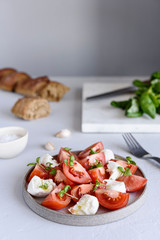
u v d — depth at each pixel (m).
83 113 0.99
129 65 1.99
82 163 0.61
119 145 0.82
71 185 0.57
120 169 0.59
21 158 0.76
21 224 0.53
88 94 1.19
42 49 1.99
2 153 0.73
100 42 1.95
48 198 0.53
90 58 1.99
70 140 0.86
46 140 0.86
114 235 0.50
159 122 0.91
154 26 1.89
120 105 1.02
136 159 0.74
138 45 1.94
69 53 1.99
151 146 0.82
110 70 2.01
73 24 1.92
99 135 0.89
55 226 0.52
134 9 1.86
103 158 0.63
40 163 0.63
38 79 1.23
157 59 1.96
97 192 0.54
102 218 0.51
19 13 1.91
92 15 1.89
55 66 2.03
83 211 0.52
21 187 0.64
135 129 0.90
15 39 1.97
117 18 1.88
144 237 0.49
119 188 0.55
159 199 0.59
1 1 1.88
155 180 0.65
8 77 1.29
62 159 0.62
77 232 0.51
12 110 1.02
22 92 1.23
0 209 0.57
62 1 1.87
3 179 0.67
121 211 0.52
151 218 0.54
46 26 1.93
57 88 1.17
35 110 1.01
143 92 1.03
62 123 0.98
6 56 2.02
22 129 0.77
